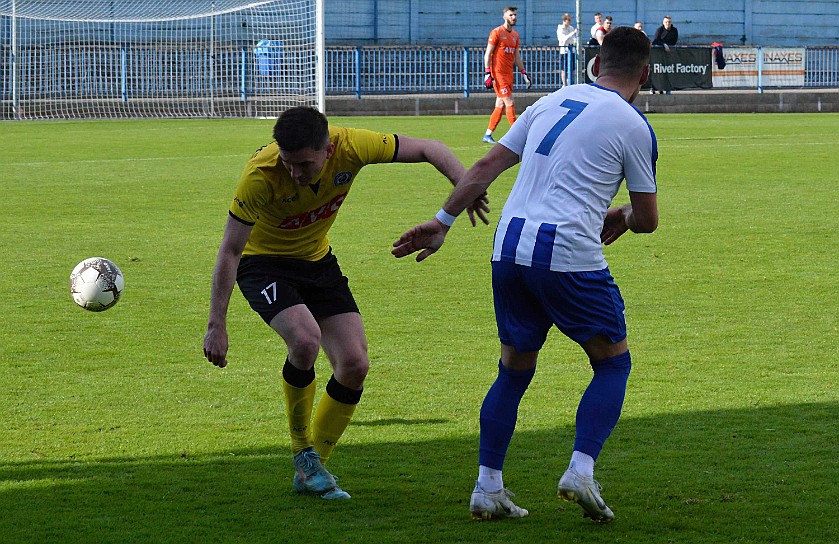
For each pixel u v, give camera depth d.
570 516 5.96
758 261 13.55
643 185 5.94
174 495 6.29
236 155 26.91
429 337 10.09
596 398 5.83
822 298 11.55
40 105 43.16
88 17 46.66
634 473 6.60
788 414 7.74
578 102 5.99
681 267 13.24
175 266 13.42
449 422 7.69
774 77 47.44
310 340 6.30
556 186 5.85
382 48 46.41
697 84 46.31
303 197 6.38
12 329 10.38
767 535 5.64
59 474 6.63
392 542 5.59
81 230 15.98
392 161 6.62
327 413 6.50
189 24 47.59
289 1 44.41
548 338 10.01
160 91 44.31
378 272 13.08
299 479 6.34
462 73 47.34
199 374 8.95
